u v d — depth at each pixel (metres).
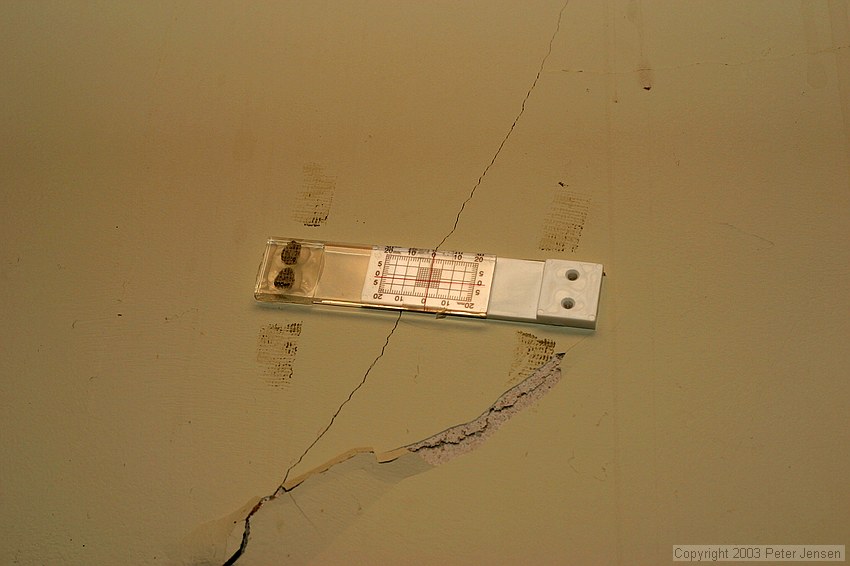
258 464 0.56
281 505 0.55
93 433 0.57
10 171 0.64
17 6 0.69
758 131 0.60
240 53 0.66
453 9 0.65
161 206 0.62
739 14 0.63
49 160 0.64
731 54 0.62
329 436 0.56
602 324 0.56
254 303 0.59
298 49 0.65
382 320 0.58
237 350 0.58
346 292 0.58
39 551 0.55
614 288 0.57
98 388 0.58
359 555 0.53
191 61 0.66
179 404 0.57
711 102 0.61
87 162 0.64
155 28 0.67
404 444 0.55
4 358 0.59
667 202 0.59
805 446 0.53
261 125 0.63
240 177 0.62
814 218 0.57
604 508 0.53
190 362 0.58
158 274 0.60
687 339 0.55
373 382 0.57
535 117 0.62
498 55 0.64
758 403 0.54
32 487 0.56
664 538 0.52
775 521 0.52
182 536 0.55
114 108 0.65
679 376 0.55
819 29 0.62
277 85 0.64
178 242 0.61
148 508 0.55
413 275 0.58
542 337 0.56
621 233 0.58
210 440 0.56
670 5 0.64
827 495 0.52
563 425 0.55
